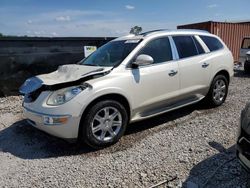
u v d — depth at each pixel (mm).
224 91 6598
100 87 4383
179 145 4551
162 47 5387
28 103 4730
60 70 5277
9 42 8383
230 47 17906
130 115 4867
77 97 4234
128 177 3709
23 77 8727
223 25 17500
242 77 11766
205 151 4277
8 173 3992
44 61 9055
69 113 4191
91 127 4375
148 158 4176
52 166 4113
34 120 4543
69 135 4262
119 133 4695
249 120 3299
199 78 5852
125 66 4832
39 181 3738
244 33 18297
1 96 8430
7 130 5707
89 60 5602
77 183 3643
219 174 3604
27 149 4746
